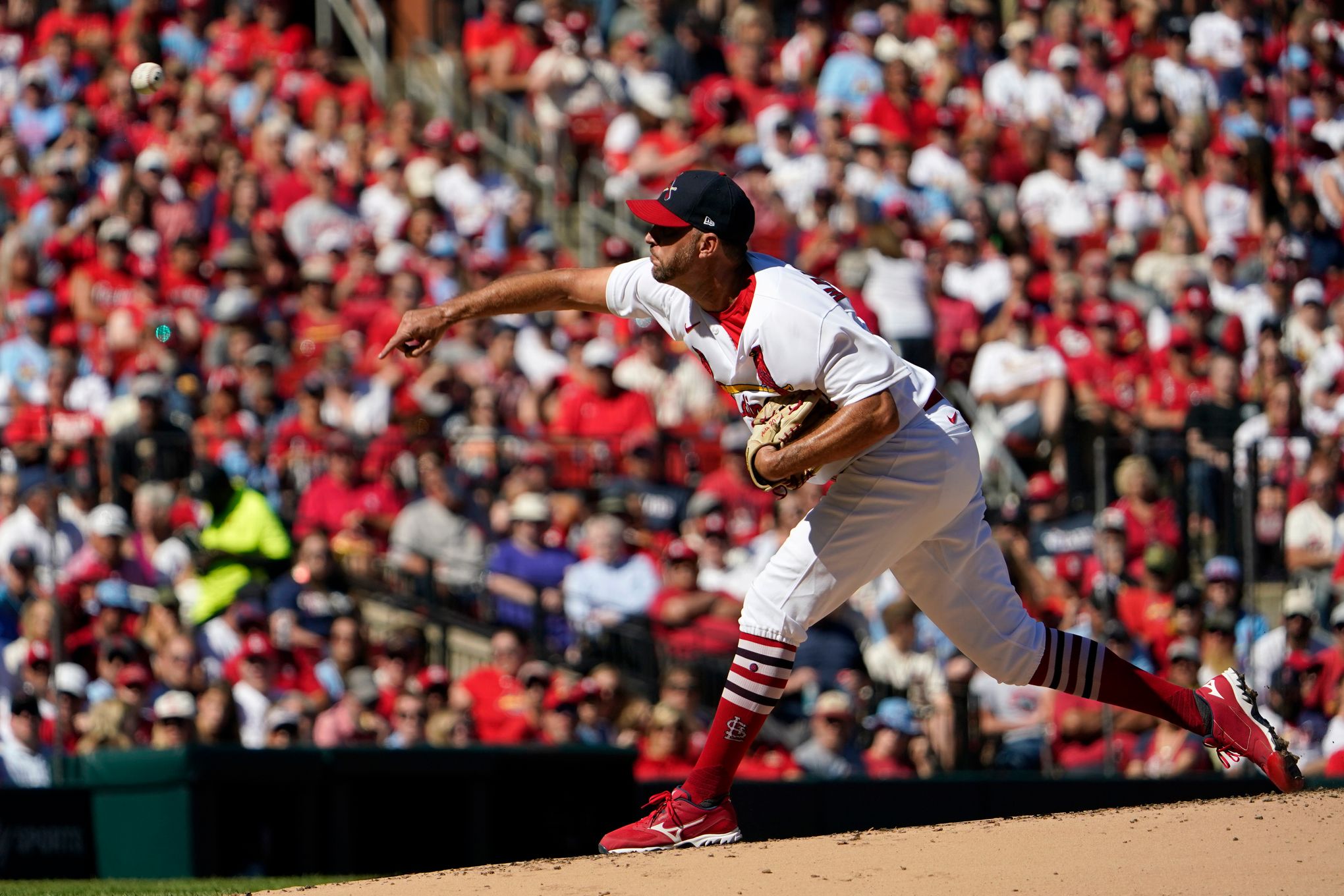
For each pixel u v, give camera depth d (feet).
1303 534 120.98
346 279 148.97
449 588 124.88
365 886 52.54
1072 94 184.24
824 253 154.10
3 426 129.80
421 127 175.73
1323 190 172.04
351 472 128.06
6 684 108.06
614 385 140.36
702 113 180.34
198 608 111.86
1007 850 51.01
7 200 164.76
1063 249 158.92
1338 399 145.07
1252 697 58.85
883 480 54.03
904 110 178.50
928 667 115.85
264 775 75.31
